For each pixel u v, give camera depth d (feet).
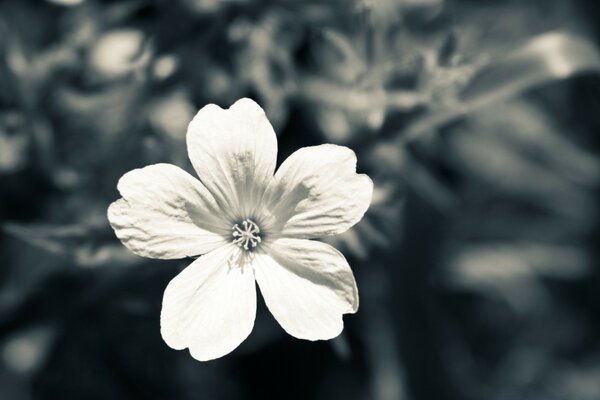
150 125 0.78
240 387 0.89
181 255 0.65
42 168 0.80
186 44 0.79
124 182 0.64
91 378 0.84
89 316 0.82
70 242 0.73
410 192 0.85
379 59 0.80
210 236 0.66
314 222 0.66
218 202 0.66
